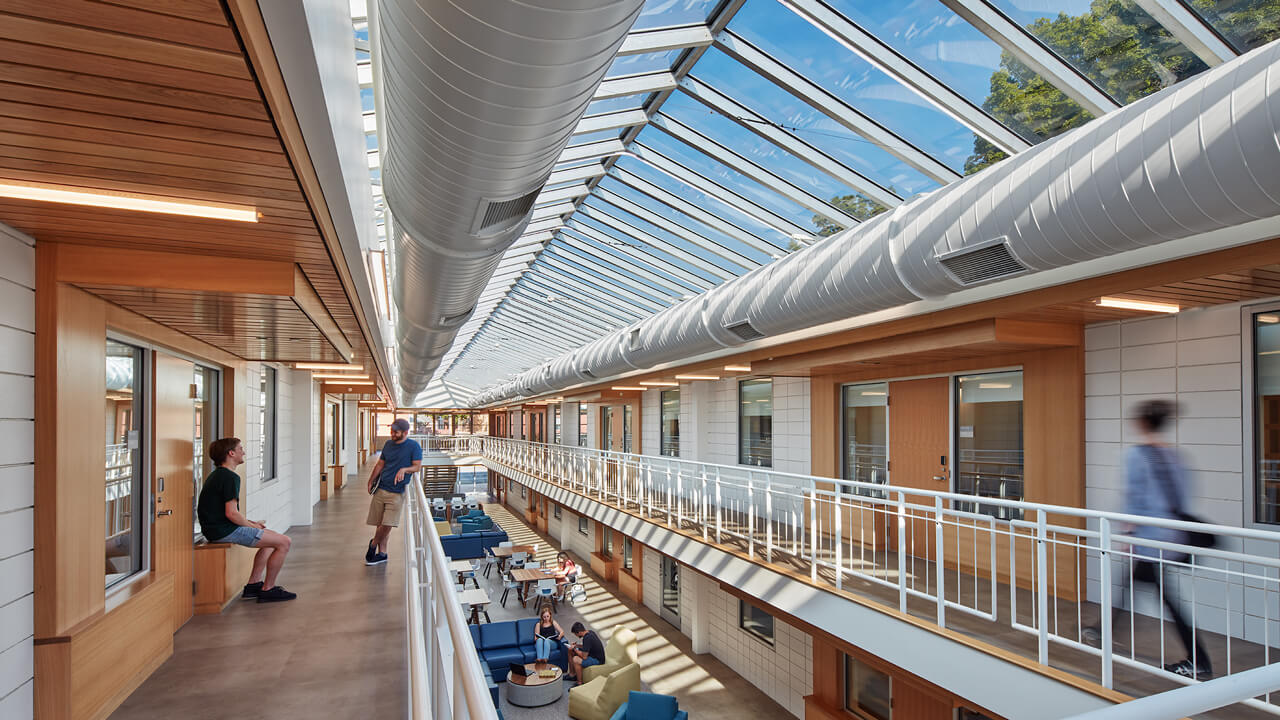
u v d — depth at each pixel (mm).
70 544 3129
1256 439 4707
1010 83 3934
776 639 9867
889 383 8133
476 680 910
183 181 2367
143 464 4312
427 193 2625
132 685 3533
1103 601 3686
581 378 12727
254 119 1887
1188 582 4828
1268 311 4637
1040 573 4043
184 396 5012
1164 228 2949
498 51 1481
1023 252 3564
